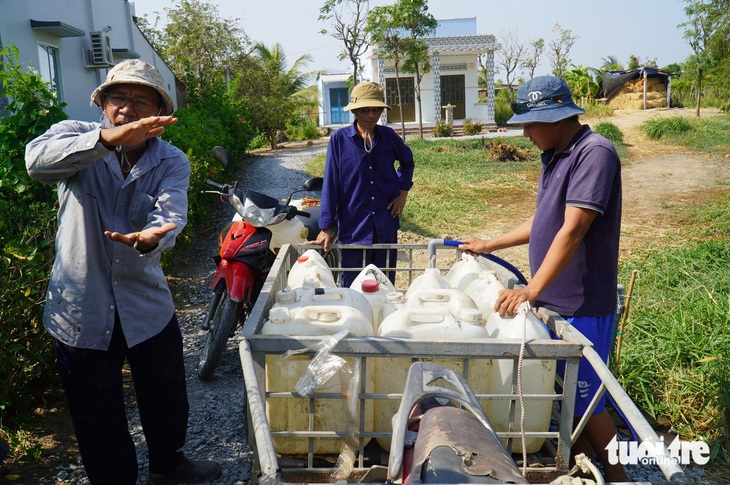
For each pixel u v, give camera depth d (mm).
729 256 6988
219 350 4262
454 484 1664
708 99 30578
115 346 2729
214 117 16516
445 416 1979
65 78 10055
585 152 2730
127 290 2707
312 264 3662
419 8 22312
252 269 4469
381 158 4570
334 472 2521
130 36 14016
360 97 4453
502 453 1865
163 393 2955
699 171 15172
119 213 2668
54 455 3508
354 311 2742
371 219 4570
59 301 2629
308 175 15836
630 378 4031
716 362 3988
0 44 7723
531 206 12078
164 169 2744
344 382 2533
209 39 28297
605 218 2828
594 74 41219
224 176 12523
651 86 33406
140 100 2613
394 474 1850
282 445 2680
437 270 3461
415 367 2217
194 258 8141
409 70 23031
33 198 4492
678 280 6262
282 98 27359
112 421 2748
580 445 2951
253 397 2049
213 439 3691
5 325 3561
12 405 3875
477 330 2684
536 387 2668
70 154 2383
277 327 2646
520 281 3281
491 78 28500
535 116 2779
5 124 4660
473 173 15398
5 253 3504
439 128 25812
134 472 2863
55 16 9672
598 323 2922
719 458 3455
